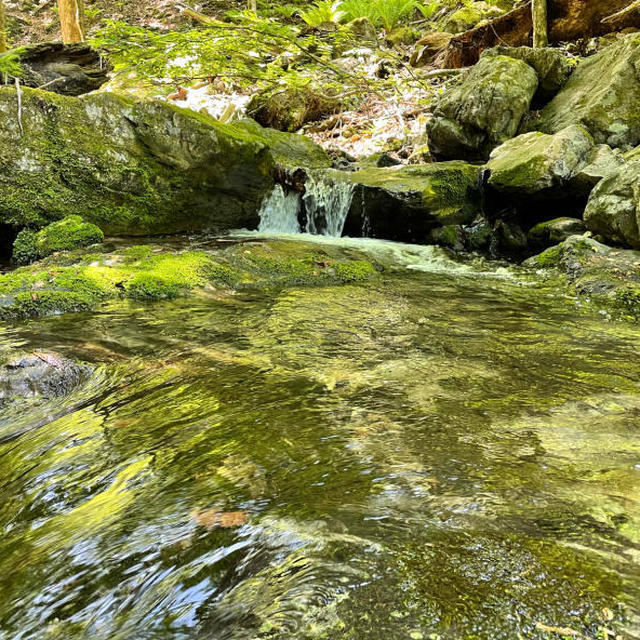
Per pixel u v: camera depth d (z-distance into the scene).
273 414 2.02
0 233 5.65
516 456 1.59
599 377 2.40
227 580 1.10
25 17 16.92
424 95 10.20
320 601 1.00
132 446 1.82
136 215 6.16
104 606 1.09
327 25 11.66
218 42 5.11
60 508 1.50
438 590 1.01
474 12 12.34
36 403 2.30
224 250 5.23
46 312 3.60
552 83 7.32
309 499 1.39
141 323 3.38
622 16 8.79
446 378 2.39
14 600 1.14
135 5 16.16
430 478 1.47
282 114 10.38
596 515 1.24
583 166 5.46
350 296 4.16
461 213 6.16
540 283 4.58
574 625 0.91
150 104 6.03
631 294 3.81
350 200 6.46
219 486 1.50
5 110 5.43
